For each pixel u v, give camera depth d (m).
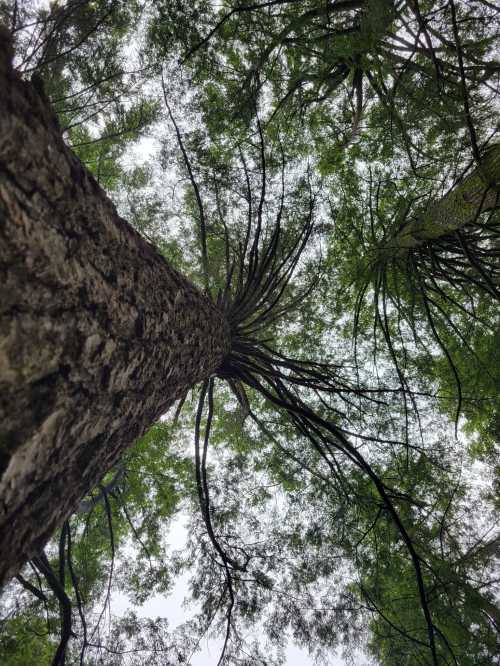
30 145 0.91
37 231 0.93
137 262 1.56
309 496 4.80
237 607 3.98
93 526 5.23
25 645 3.95
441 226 3.81
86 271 1.13
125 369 1.36
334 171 5.66
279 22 4.97
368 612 4.24
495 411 5.46
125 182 5.62
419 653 3.68
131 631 4.02
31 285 0.90
